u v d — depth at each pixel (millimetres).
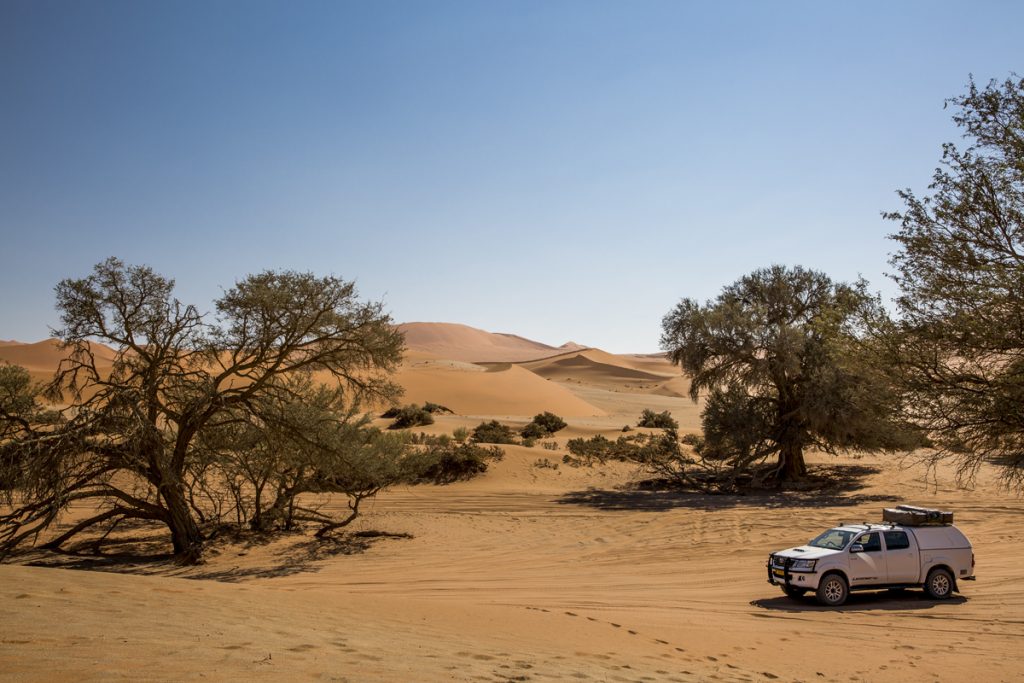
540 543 24344
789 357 35125
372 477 24703
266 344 21328
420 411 60656
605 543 24078
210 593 9742
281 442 23266
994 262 9500
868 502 31031
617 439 51688
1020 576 17703
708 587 17344
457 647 8078
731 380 39625
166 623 7219
